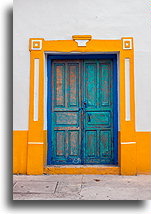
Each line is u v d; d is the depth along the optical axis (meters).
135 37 5.75
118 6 5.80
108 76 6.02
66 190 4.75
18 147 5.69
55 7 5.84
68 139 6.02
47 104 5.99
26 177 5.49
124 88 5.70
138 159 5.62
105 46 5.76
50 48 5.79
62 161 5.99
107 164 5.95
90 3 5.83
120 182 5.14
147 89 5.70
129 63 5.72
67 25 5.81
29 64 5.78
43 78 5.77
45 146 5.86
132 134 5.62
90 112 6.02
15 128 5.71
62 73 6.04
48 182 5.17
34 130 5.68
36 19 5.83
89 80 6.04
